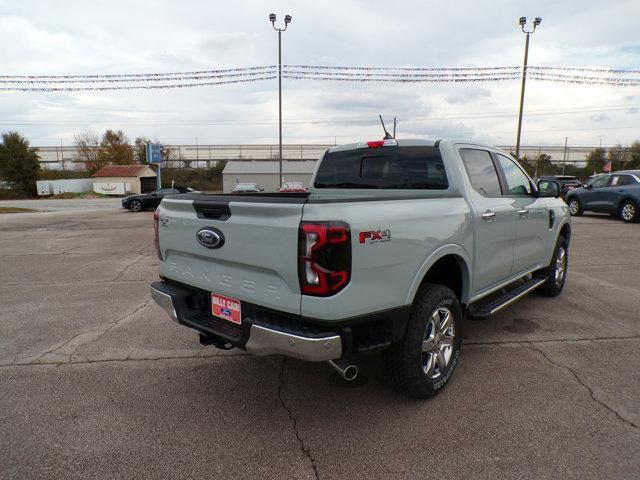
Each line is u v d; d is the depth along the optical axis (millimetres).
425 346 2982
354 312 2406
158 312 5137
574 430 2678
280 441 2604
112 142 72188
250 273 2641
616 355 3781
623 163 54500
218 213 2785
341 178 4277
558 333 4309
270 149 88688
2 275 7180
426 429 2705
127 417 2883
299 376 3467
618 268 7223
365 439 2611
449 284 3533
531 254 4621
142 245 10477
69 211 24594
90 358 3836
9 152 51344
